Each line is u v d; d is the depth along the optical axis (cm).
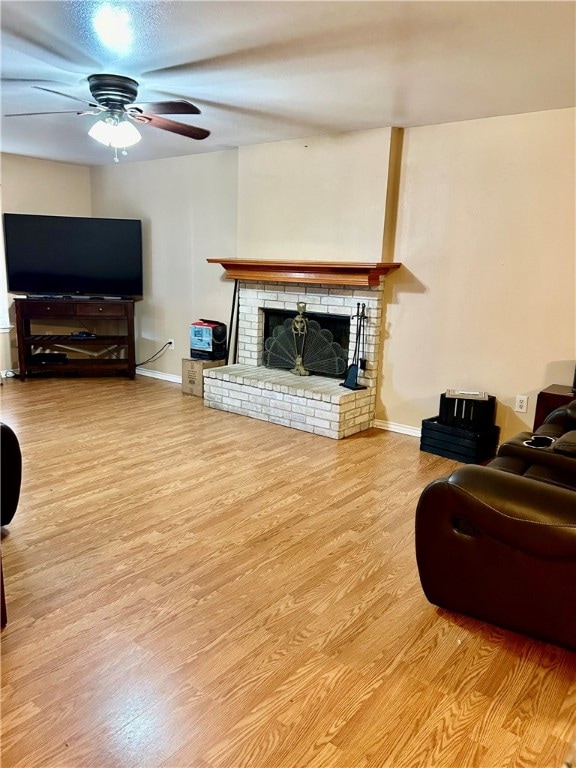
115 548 257
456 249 398
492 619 201
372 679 179
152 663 183
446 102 335
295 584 233
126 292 614
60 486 325
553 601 185
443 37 237
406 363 437
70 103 361
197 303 584
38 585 225
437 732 159
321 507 307
